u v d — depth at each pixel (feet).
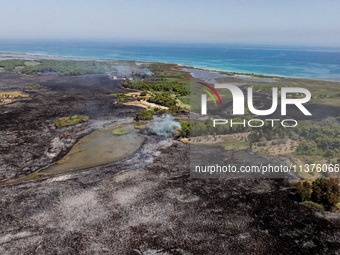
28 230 82.48
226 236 80.79
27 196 99.14
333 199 92.17
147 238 80.02
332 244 77.61
